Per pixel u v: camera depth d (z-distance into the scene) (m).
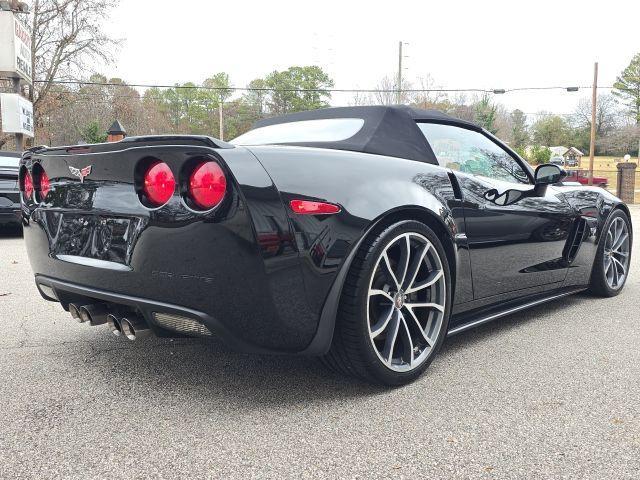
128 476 1.62
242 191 1.80
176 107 70.38
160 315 2.01
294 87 63.12
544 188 3.20
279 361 2.62
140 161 1.96
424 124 2.73
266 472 1.64
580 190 3.75
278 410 2.08
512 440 1.84
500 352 2.78
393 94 40.56
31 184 2.54
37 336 3.05
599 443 1.82
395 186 2.24
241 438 1.86
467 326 2.68
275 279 1.88
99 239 2.13
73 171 2.21
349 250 2.02
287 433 1.89
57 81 28.08
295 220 1.91
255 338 1.93
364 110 2.72
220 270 1.84
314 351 2.05
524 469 1.66
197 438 1.86
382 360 2.19
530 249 3.08
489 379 2.40
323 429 1.92
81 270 2.18
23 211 2.56
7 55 15.12
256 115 67.19
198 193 1.84
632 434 1.88
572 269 3.60
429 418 2.01
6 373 2.47
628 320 3.42
